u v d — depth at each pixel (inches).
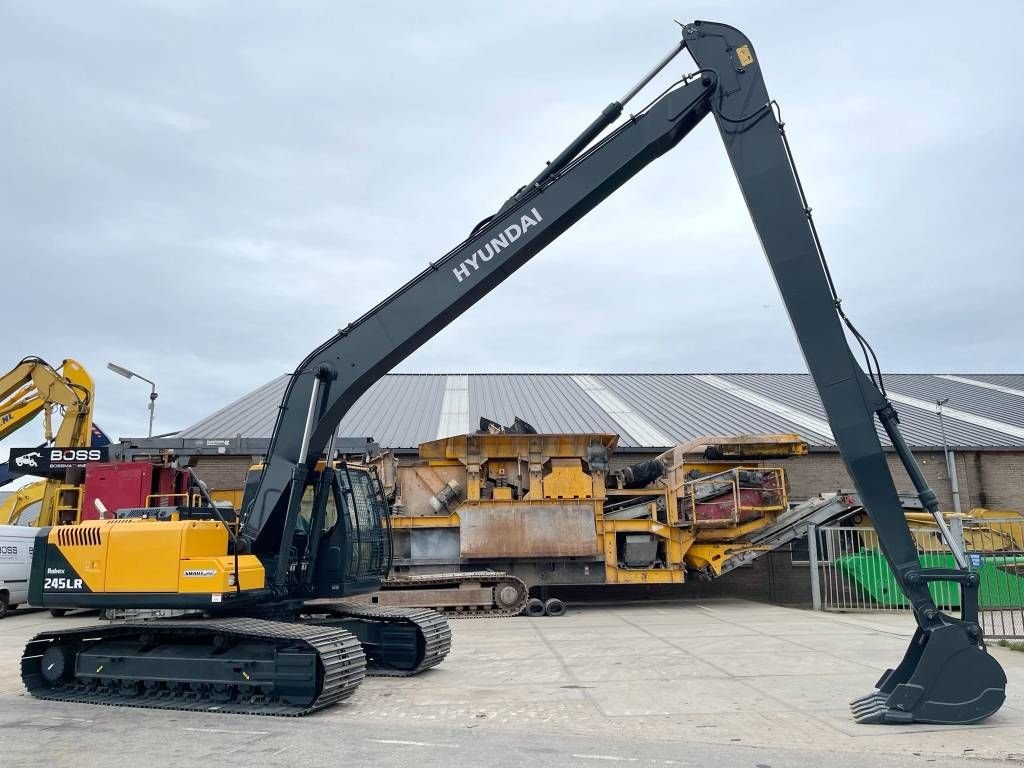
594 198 348.2
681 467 756.0
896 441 303.9
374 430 979.9
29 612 829.2
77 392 871.1
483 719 299.1
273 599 360.8
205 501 369.4
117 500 743.1
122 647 364.8
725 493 741.9
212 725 297.3
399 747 258.8
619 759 240.4
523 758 242.7
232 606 350.9
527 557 725.9
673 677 380.8
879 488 296.4
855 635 524.4
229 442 769.6
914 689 281.4
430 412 1066.1
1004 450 975.6
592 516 731.4
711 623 615.8
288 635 320.2
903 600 698.2
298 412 365.7
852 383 303.0
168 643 360.5
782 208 316.5
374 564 409.4
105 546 357.1
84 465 780.0
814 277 310.5
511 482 750.5
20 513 888.3
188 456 784.9
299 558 374.9
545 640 526.6
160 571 346.6
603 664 422.3
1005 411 1133.7
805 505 761.6
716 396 1192.8
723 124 327.6
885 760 236.2
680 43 336.2
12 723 305.6
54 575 362.3
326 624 419.5
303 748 259.3
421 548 733.9
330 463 384.8
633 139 342.0
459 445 751.7
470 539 721.0
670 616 681.6
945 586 649.6
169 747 263.7
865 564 715.4
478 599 695.7
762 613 694.5
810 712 302.4
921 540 703.7
